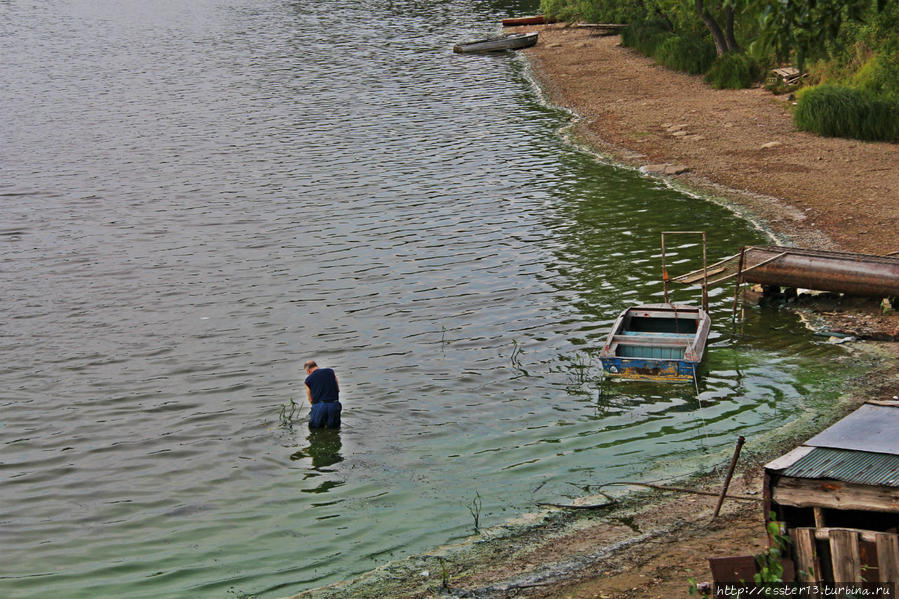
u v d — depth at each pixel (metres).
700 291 21.50
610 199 29.31
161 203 30.88
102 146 39.19
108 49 68.88
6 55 66.69
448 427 15.59
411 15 81.19
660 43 53.00
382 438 15.28
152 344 19.75
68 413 16.58
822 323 19.25
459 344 19.17
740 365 17.59
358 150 37.34
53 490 13.87
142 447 15.24
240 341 19.78
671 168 31.75
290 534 12.47
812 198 27.48
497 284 22.59
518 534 12.15
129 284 23.55
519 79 50.72
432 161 35.25
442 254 25.02
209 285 23.30
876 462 9.29
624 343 17.83
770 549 8.93
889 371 16.83
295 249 25.89
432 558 11.69
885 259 19.45
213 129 41.81
